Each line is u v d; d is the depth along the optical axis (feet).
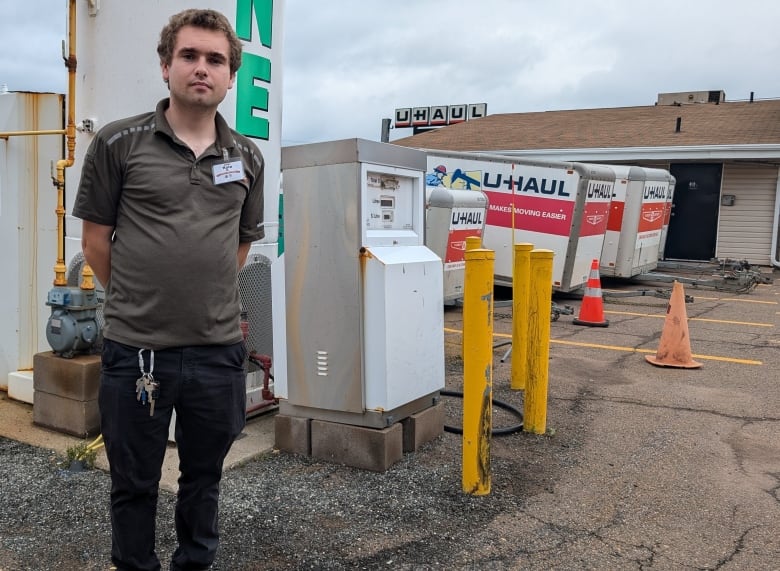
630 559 10.42
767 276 53.11
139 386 7.84
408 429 14.24
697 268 53.78
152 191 7.64
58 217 15.51
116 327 7.93
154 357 7.87
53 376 15.25
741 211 62.28
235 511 11.72
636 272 45.19
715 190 62.75
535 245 38.04
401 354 13.46
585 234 37.73
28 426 15.70
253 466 13.62
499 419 16.96
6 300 18.03
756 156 56.39
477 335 12.12
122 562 8.45
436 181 41.22
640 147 61.11
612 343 26.91
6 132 16.61
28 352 18.01
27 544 10.62
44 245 17.48
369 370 13.29
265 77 16.22
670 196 57.93
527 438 15.57
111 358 7.97
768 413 17.79
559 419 17.08
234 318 8.39
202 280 7.88
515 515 11.76
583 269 38.55
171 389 8.03
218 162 7.96
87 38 14.94
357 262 13.01
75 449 13.58
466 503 12.15
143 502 8.38
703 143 62.18
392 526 11.30
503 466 13.89
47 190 17.25
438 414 15.05
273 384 16.35
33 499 12.12
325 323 13.50
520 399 18.62
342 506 11.96
